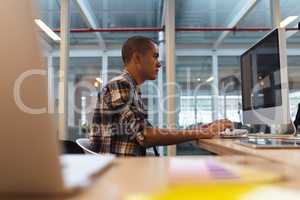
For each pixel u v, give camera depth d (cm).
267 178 43
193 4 359
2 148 34
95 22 387
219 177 43
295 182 42
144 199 33
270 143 110
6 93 34
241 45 385
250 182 40
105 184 41
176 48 340
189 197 34
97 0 366
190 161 62
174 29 318
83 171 44
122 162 63
